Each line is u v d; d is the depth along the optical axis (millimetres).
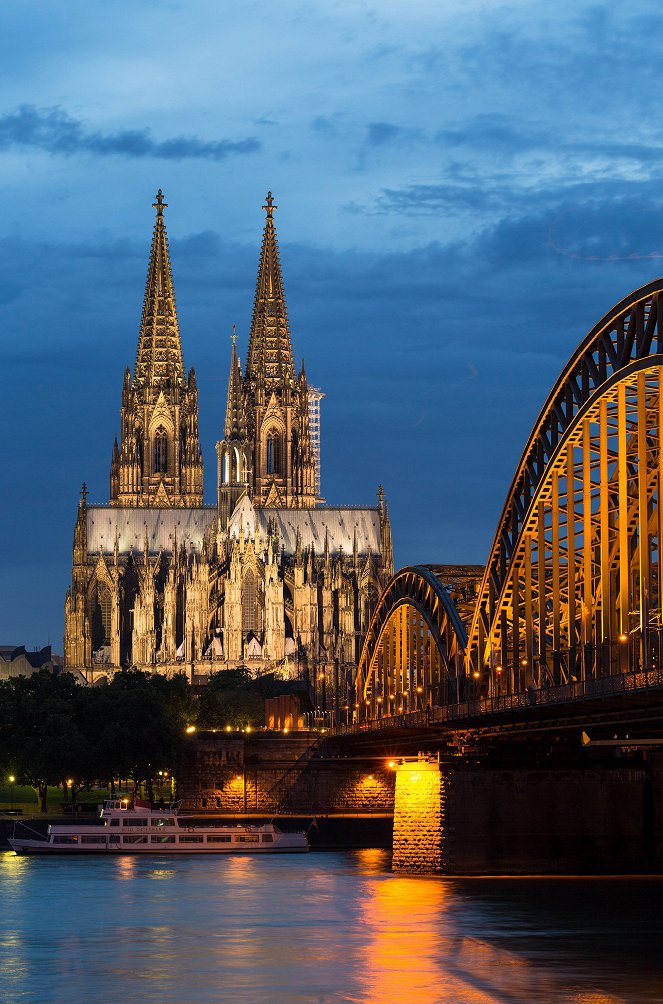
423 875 151375
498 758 150000
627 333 117938
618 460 116812
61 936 118562
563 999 90750
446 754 153750
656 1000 90062
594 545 135375
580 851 147625
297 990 94688
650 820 147625
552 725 132875
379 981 96812
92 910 134000
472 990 93562
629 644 113062
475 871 147750
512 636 149375
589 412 125125
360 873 163000
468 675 159750
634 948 106000
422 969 100312
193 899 141125
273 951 109375
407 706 198500
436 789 149500
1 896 145375
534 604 155375
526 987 93938
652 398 119625
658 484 111938
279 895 143000
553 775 148250
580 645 132250
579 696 113812
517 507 145125
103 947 112750
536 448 139125
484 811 148125
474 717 141125
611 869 147500
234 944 113125
